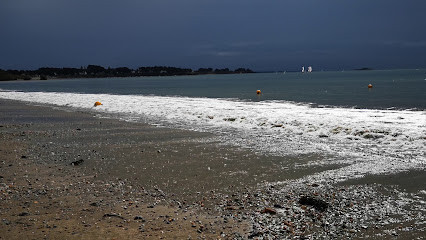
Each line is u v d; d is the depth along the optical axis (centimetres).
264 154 989
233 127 1482
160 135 1333
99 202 640
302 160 910
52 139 1291
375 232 495
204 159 948
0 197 670
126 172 839
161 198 661
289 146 1083
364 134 1187
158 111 2138
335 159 908
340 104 2370
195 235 498
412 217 537
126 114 2058
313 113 1788
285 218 554
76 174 830
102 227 527
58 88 7038
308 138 1198
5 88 7325
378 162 862
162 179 778
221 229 518
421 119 1459
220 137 1261
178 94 4125
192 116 1855
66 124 1689
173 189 711
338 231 502
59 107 2641
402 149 981
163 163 914
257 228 519
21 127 1614
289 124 1477
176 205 624
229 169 845
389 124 1352
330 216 556
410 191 651
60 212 591
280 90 4594
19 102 3256
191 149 1074
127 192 696
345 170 805
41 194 688
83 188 724
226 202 632
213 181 756
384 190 664
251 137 1248
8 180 784
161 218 563
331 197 639
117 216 573
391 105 2217
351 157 923
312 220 544
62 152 1066
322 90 4312
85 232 509
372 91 3766
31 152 1073
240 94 3881
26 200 654
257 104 2442
